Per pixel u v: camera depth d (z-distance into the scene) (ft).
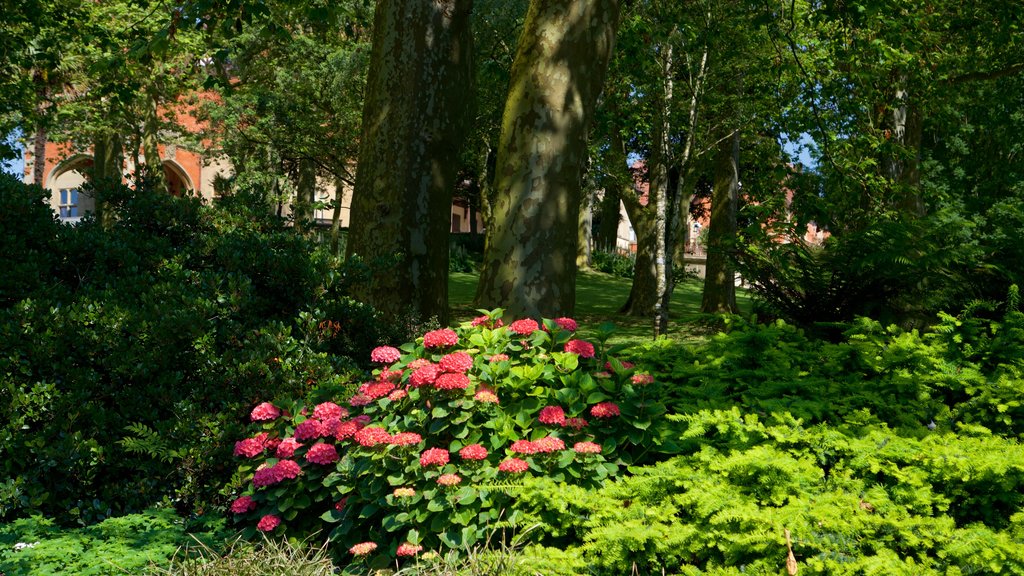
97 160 94.32
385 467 14.40
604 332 16.60
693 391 16.38
